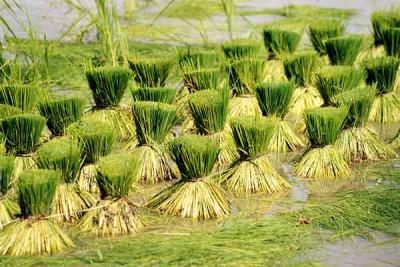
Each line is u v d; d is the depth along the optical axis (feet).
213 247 21.62
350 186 26.81
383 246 22.29
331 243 22.38
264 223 23.40
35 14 50.01
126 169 22.52
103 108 31.09
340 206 24.72
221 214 24.11
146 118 27.02
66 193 23.58
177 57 36.06
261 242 22.08
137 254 21.16
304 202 25.30
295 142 30.42
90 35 46.26
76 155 23.54
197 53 33.83
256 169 26.22
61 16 50.08
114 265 20.53
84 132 25.14
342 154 28.91
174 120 28.58
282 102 29.84
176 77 36.81
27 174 21.59
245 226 23.20
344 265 21.21
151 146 27.32
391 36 39.04
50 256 21.17
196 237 22.30
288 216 23.97
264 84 29.63
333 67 31.76
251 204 25.22
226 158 28.14
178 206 24.16
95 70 30.53
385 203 24.94
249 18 51.26
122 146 29.96
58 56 40.37
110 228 22.58
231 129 27.68
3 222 22.68
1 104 28.78
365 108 29.01
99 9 37.55
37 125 25.73
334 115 27.37
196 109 27.76
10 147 25.72
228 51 35.09
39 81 33.71
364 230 23.20
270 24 43.32
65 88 36.09
